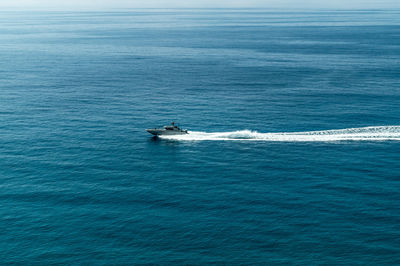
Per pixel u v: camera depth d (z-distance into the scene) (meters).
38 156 87.62
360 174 77.38
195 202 66.94
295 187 72.12
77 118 116.44
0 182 74.50
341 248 54.31
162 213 63.50
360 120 112.50
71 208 65.12
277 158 86.12
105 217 62.28
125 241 56.31
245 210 64.12
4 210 64.31
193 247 54.97
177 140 97.94
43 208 65.06
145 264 51.75
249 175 77.69
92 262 52.16
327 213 62.84
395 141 95.12
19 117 116.88
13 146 93.56
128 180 75.81
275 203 66.19
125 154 89.31
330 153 88.31
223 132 103.56
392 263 51.38
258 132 103.69
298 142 95.38
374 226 59.16
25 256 53.28
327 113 120.19
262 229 58.75
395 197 67.88
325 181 74.44
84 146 94.12
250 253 53.62
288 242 55.72
